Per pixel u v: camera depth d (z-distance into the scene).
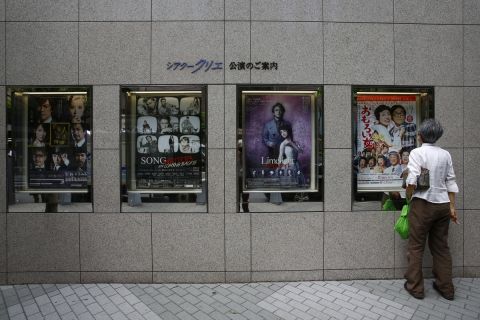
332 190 4.74
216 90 4.66
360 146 4.93
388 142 4.97
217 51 4.66
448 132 4.85
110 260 4.67
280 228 4.70
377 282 4.66
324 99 4.73
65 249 4.69
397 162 4.98
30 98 4.84
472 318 3.70
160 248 4.66
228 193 4.66
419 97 4.97
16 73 4.68
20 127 4.82
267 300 4.14
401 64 4.80
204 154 4.72
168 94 4.82
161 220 4.66
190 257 4.66
